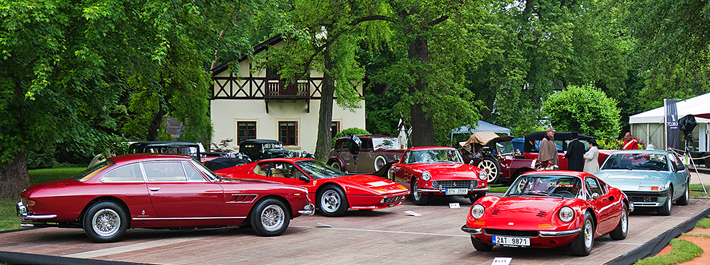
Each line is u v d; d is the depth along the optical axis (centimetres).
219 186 1015
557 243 807
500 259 802
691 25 1941
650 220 1262
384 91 4466
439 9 2242
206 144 3638
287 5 1902
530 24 4400
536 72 4488
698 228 1148
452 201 1691
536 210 829
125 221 966
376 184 1360
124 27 1438
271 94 3906
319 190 1345
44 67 1308
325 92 3200
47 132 1535
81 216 952
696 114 2136
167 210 974
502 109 4338
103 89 1758
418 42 2412
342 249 915
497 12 4309
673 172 1446
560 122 3322
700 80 2253
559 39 4238
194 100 2967
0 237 1025
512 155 1861
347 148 2308
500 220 830
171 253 874
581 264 785
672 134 2158
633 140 2072
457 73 2616
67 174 2691
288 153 2920
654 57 2061
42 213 919
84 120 1736
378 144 2225
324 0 2678
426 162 1670
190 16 1642
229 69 1894
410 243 971
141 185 967
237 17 1812
